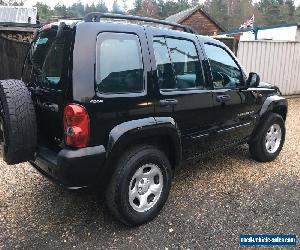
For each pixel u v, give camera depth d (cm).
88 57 313
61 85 314
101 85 320
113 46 333
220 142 466
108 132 326
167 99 372
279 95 576
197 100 408
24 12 2169
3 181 465
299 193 447
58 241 338
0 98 341
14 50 784
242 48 1083
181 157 400
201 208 404
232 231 359
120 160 341
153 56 365
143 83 353
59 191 440
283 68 1168
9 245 330
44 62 357
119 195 337
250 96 495
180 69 395
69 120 308
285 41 1140
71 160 307
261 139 533
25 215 383
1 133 354
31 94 365
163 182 377
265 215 391
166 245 334
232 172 512
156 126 356
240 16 6638
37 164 357
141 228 362
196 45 421
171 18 3133
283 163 555
